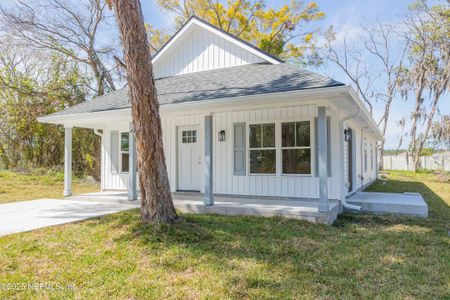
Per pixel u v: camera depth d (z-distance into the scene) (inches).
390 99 1063.6
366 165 541.3
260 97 226.7
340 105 260.7
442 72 851.4
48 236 191.2
